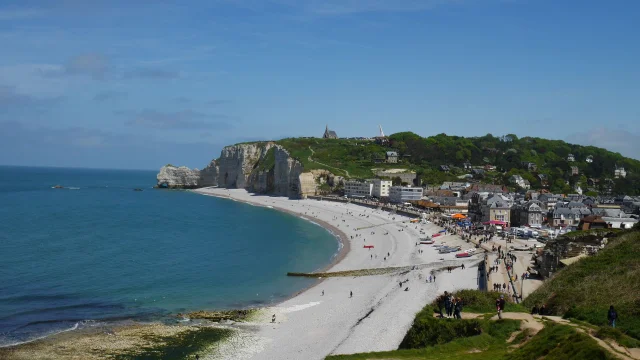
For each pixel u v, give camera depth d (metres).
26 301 69.69
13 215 171.38
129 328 59.59
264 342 55.78
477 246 107.88
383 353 37.12
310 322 62.47
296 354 52.22
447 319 41.59
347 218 177.62
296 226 161.38
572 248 71.62
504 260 88.44
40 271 87.50
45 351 51.62
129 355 51.41
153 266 94.88
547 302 49.19
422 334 41.53
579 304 44.25
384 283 80.69
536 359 30.36
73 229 141.38
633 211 151.12
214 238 132.88
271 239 133.12
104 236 130.12
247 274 90.19
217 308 68.88
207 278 86.44
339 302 71.06
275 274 90.62
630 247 55.84
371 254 109.31
